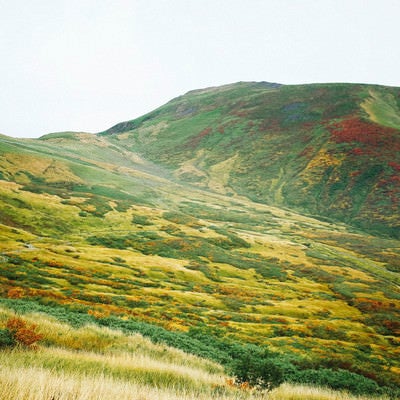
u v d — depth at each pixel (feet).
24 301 91.35
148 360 52.75
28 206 345.31
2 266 162.61
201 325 140.36
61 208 368.48
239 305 206.18
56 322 70.90
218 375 56.59
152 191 639.35
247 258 344.90
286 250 406.82
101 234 325.42
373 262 422.82
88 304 118.62
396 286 343.87
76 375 27.50
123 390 25.55
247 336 136.67
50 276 169.17
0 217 301.22
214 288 237.66
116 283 187.83
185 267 273.75
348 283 318.45
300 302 244.63
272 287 273.54
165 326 110.52
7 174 490.90
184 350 78.79
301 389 58.75
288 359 96.63
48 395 20.76
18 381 20.49
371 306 260.42
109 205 428.15
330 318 220.43
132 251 293.43
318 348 143.43
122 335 72.95
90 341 61.26
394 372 123.95
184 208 579.07
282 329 167.22
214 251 337.11
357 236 547.90
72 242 286.87
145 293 184.75
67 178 552.41
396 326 223.51
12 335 43.91
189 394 34.58
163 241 334.85
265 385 51.78
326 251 441.27
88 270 202.59
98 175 625.82
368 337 187.11
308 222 636.07
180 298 192.85
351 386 78.59
